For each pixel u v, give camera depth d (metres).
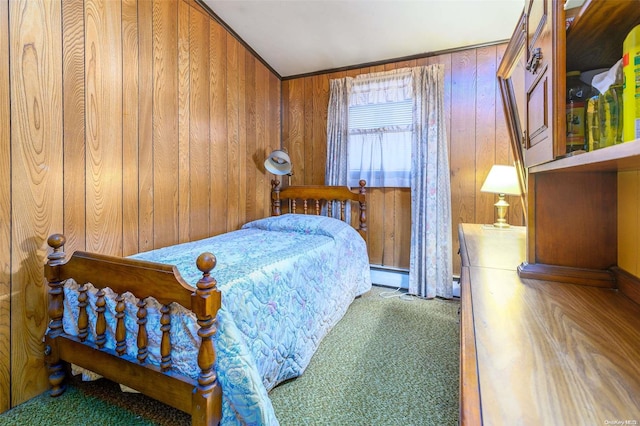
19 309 1.46
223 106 2.67
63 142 1.59
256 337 1.39
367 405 1.47
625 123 0.62
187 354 1.17
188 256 1.82
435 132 2.79
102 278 1.33
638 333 0.65
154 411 1.42
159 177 2.12
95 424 1.34
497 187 2.24
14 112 1.41
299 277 1.82
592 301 0.83
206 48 2.47
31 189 1.48
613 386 0.48
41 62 1.49
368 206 3.19
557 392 0.47
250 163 3.05
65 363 1.55
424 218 2.82
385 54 2.99
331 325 2.17
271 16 2.50
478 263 1.21
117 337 1.30
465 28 2.54
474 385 0.49
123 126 1.88
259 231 2.72
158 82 2.09
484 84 2.75
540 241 1.04
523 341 0.62
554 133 0.78
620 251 0.94
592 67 0.84
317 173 3.42
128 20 1.89
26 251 1.47
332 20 2.52
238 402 1.11
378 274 3.17
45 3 1.50
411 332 2.19
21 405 1.45
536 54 0.90
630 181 0.89
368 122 3.13
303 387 1.60
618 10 0.64
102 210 1.78
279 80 3.46
